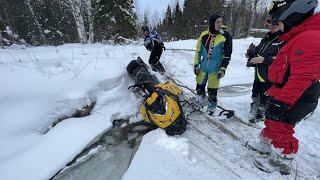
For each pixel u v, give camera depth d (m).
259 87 5.11
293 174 3.73
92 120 4.96
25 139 4.38
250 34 25.89
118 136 4.84
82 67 5.84
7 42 17.34
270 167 3.73
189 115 5.31
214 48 5.10
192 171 3.80
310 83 2.93
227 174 3.75
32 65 5.71
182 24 38.66
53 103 4.88
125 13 19.00
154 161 4.01
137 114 5.33
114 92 5.54
